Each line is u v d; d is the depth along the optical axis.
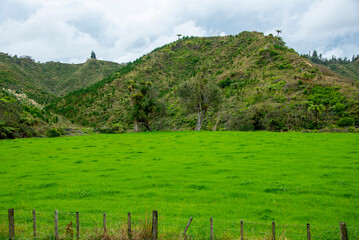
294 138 40.59
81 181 19.92
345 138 38.53
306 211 13.17
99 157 30.33
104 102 175.38
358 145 31.78
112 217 12.77
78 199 15.90
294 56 177.75
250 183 17.97
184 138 46.03
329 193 15.69
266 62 186.38
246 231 11.11
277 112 89.19
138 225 10.95
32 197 16.39
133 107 68.38
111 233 10.70
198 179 19.50
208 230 11.27
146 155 30.75
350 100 104.69
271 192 16.28
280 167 22.34
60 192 17.16
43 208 14.36
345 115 95.94
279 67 169.62
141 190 17.34
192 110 72.62
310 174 19.86
